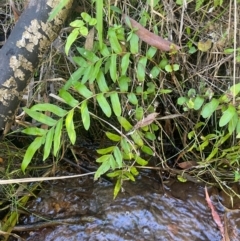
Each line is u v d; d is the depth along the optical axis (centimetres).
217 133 72
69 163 81
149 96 69
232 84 68
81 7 70
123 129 75
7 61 62
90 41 64
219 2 64
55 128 63
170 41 65
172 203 75
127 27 65
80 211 75
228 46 66
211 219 73
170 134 77
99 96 61
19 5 76
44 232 73
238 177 71
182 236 71
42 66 73
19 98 65
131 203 75
